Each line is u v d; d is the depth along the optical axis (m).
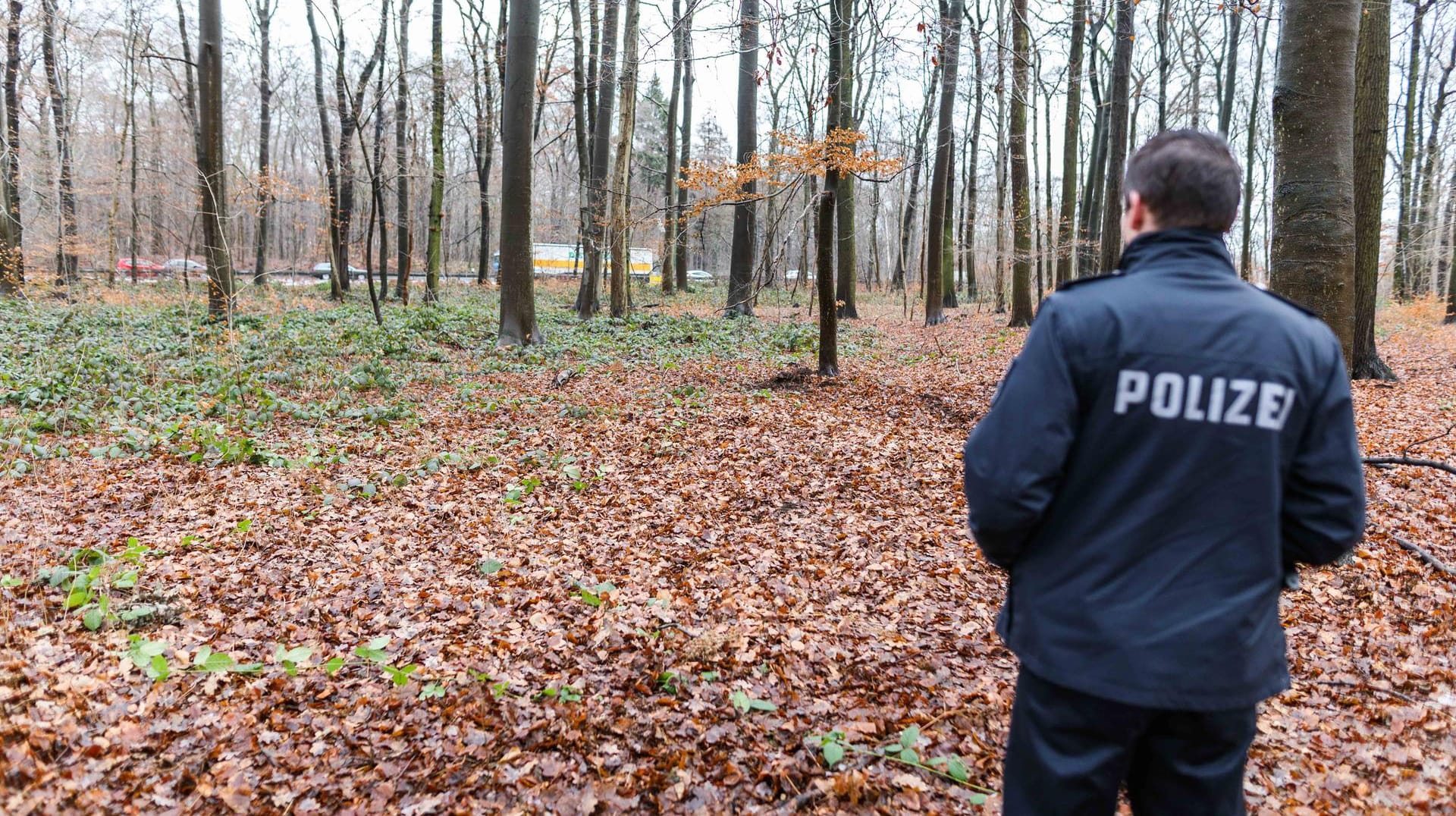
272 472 7.29
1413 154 24.42
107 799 2.80
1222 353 1.61
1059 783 1.74
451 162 40.62
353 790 3.02
